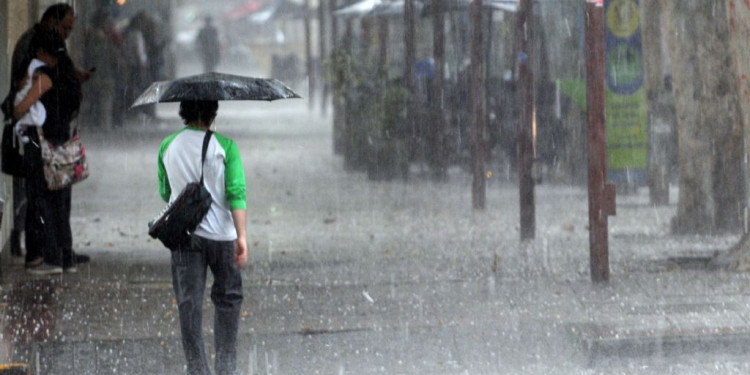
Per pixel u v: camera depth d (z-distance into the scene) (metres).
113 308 25.31
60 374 20.97
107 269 30.38
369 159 52.81
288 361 21.55
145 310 25.11
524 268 30.16
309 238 36.19
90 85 76.44
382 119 53.25
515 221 39.16
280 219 40.62
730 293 26.12
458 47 58.91
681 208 36.19
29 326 23.58
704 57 35.53
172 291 27.23
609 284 27.53
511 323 23.61
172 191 19.58
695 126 35.78
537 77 51.00
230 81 19.72
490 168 54.31
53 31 28.48
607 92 40.62
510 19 56.44
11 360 21.12
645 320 23.27
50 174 28.86
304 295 26.88
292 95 20.05
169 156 19.52
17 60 28.97
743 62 29.11
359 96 55.50
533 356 21.94
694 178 35.88
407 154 52.91
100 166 57.44
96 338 22.58
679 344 21.73
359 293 27.05
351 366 21.28
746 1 28.72
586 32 27.50
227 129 85.12
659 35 45.97
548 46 51.53
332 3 78.75
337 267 30.78
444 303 25.80
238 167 19.55
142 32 84.44
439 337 22.89
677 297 25.73
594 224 27.72
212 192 19.47
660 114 44.44
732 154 35.75
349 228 38.28
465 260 31.58
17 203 31.91
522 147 34.84
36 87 28.23
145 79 82.50
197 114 19.66
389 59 60.59
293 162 61.44
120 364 21.39
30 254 29.45
